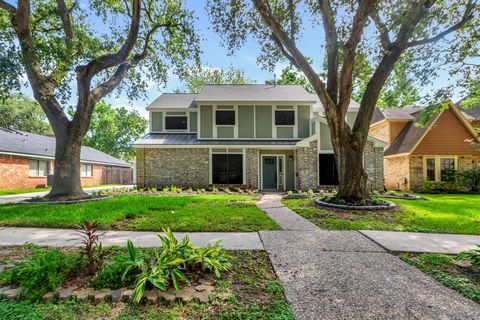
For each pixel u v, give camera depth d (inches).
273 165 615.8
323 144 553.0
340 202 309.9
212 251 126.8
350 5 311.1
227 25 347.9
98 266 118.0
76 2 423.8
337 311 92.2
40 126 1364.4
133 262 111.4
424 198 425.4
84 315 90.7
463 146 583.8
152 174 582.9
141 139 605.9
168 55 515.2
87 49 371.2
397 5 290.4
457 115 589.9
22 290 102.0
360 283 114.7
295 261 141.1
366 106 321.7
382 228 217.3
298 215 273.1
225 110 623.2
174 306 96.0
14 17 335.6
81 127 389.4
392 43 308.2
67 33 393.1
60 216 250.1
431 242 177.8
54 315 90.5
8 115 1214.3
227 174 584.7
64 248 165.8
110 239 185.0
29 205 325.4
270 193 527.2
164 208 297.4
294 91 671.8
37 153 760.3
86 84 392.5
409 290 108.7
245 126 622.2
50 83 384.8
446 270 132.0
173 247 123.0
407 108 728.3
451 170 589.9
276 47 376.5
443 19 308.2
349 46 302.0
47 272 105.3
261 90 677.3
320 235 194.9
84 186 914.1
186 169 583.2
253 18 353.4
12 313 91.2
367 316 89.6
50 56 338.3
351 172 322.0
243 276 121.3
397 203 344.5
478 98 485.7
